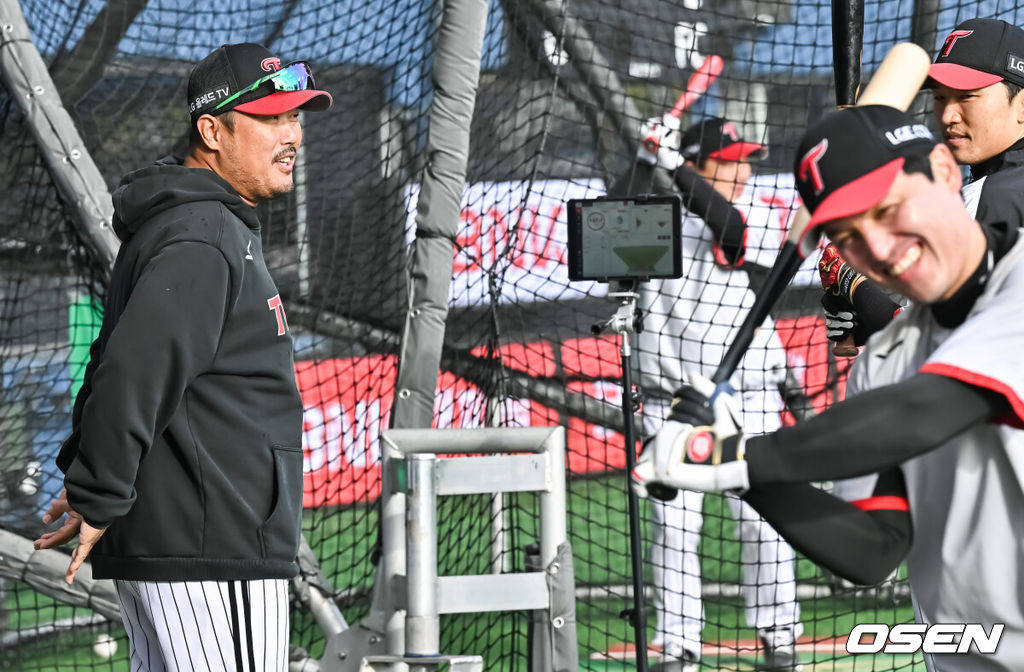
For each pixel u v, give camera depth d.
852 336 9.96
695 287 15.66
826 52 18.17
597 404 18.09
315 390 16.83
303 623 14.04
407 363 11.88
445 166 11.88
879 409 5.05
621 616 10.84
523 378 16.25
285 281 14.42
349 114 14.57
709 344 15.11
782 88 18.61
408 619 10.52
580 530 19.30
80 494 8.26
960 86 9.36
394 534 10.96
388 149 14.03
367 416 13.62
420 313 11.89
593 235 10.94
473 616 14.81
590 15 17.34
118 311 8.92
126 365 8.15
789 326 18.80
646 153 15.81
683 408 5.41
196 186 8.93
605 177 17.80
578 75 16.95
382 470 11.02
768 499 5.95
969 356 5.11
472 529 13.40
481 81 14.31
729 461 5.19
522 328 15.27
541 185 18.61
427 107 13.01
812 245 5.50
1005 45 9.45
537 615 10.94
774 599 14.24
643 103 18.78
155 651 9.38
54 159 13.26
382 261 13.98
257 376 8.97
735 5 18.58
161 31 15.68
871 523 6.08
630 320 10.99
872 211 5.18
